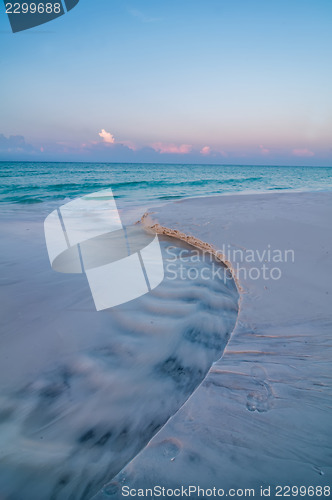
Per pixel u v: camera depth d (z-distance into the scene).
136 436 1.38
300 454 1.14
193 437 1.23
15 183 16.52
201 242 4.20
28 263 3.43
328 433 1.23
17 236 4.73
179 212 6.02
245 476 1.05
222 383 1.56
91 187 15.38
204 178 26.06
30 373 1.71
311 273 2.99
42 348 1.92
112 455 1.29
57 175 24.81
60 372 1.73
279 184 19.95
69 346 1.95
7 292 2.64
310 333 2.02
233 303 2.68
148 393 1.61
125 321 2.26
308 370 1.65
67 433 1.38
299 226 4.64
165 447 1.19
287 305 2.42
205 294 2.75
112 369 1.77
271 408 1.38
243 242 3.99
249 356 1.80
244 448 1.17
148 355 1.91
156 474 1.08
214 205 7.12
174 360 1.88
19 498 1.12
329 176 35.84
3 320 2.21
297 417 1.32
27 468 1.22
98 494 1.04
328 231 4.32
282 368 1.67
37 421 1.43
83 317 2.29
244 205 7.06
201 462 1.12
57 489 1.15
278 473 1.06
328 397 1.44
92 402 1.55
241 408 1.38
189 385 1.68
